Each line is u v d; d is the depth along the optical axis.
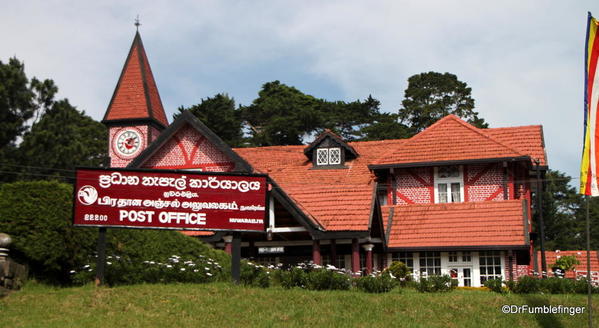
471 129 35.47
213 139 30.08
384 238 29.78
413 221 31.81
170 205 20.80
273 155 39.06
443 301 19.41
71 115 43.62
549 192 63.91
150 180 20.80
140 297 18.64
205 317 17.23
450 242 29.94
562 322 18.06
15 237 19.14
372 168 34.56
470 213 31.33
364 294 20.03
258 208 21.27
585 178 17.17
